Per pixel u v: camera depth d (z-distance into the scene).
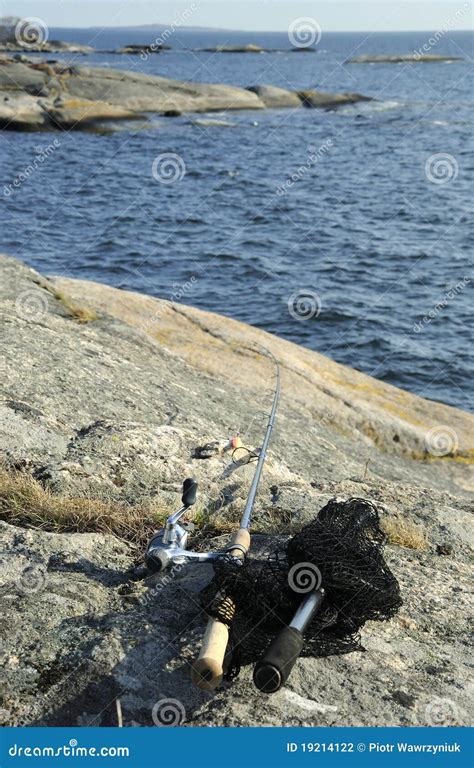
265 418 7.93
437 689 3.58
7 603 3.81
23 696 3.34
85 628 3.70
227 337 10.97
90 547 4.38
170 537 3.62
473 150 47.97
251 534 4.77
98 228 28.70
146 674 3.46
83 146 46.03
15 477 4.96
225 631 3.19
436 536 5.52
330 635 3.58
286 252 26.23
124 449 5.46
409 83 101.56
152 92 55.62
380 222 30.64
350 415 9.88
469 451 10.42
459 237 28.27
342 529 3.60
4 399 5.94
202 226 29.55
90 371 7.03
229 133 52.47
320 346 18.72
